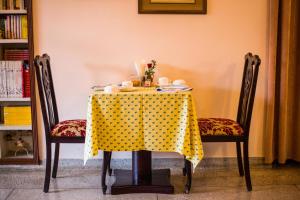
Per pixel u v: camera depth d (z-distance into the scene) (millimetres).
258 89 3322
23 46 3465
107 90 2592
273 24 3125
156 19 3240
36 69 2670
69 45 3268
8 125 3334
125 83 2854
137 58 3281
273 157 3355
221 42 3271
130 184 2793
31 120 3332
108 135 2541
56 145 3059
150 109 2512
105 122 2525
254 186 2908
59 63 3289
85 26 3248
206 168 3357
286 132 3318
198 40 3268
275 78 3219
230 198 2686
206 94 3330
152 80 3043
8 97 3293
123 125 2531
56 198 2689
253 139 3383
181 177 3125
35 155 3348
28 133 3574
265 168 3316
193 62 3293
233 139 2779
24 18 3271
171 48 3273
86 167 3371
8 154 3529
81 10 3230
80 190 2842
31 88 3273
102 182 2746
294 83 3299
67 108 3342
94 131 2492
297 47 3242
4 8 3256
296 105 3312
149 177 2854
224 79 3314
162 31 3254
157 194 2762
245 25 3254
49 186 2904
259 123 3363
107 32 3256
